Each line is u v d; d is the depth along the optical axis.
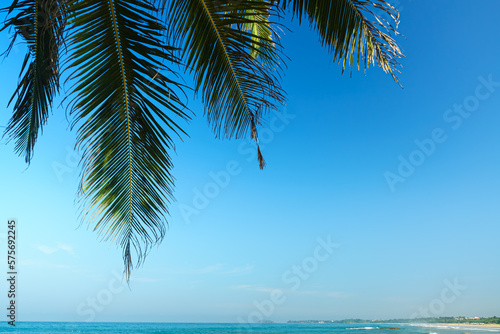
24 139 2.52
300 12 2.41
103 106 2.47
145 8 2.30
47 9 2.14
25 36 2.37
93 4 2.20
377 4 2.32
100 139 2.57
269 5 2.38
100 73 2.38
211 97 2.64
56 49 2.22
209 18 2.38
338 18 2.40
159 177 2.81
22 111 2.50
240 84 2.69
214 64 2.55
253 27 3.15
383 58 2.35
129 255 2.91
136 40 2.35
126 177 2.82
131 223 2.96
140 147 2.72
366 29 2.36
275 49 2.51
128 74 2.44
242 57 2.56
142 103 2.54
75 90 2.35
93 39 2.29
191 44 2.44
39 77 2.39
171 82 2.40
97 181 2.67
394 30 2.31
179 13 2.35
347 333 42.66
